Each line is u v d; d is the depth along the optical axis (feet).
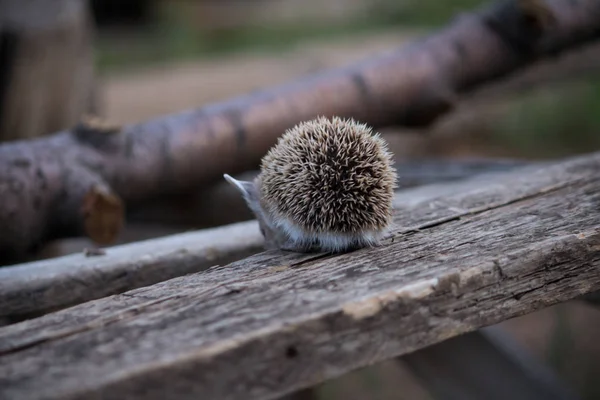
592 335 9.04
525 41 6.61
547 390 6.30
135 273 4.64
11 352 3.66
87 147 5.60
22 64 7.19
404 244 4.26
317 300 3.81
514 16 6.55
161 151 5.80
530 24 6.49
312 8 19.12
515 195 4.77
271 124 6.08
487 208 4.63
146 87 11.81
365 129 4.25
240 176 6.93
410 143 10.65
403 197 5.08
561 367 8.17
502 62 6.73
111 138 5.66
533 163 6.03
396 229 4.42
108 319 3.80
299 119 6.15
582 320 9.52
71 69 7.48
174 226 7.11
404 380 9.00
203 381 3.60
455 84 6.65
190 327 3.72
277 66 12.00
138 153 5.73
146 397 3.56
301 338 3.69
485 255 4.07
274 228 4.30
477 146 11.35
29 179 5.28
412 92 6.44
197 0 20.17
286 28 17.67
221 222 6.81
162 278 4.70
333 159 4.17
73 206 5.39
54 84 7.38
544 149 11.74
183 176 5.90
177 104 10.70
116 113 10.44
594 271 4.21
